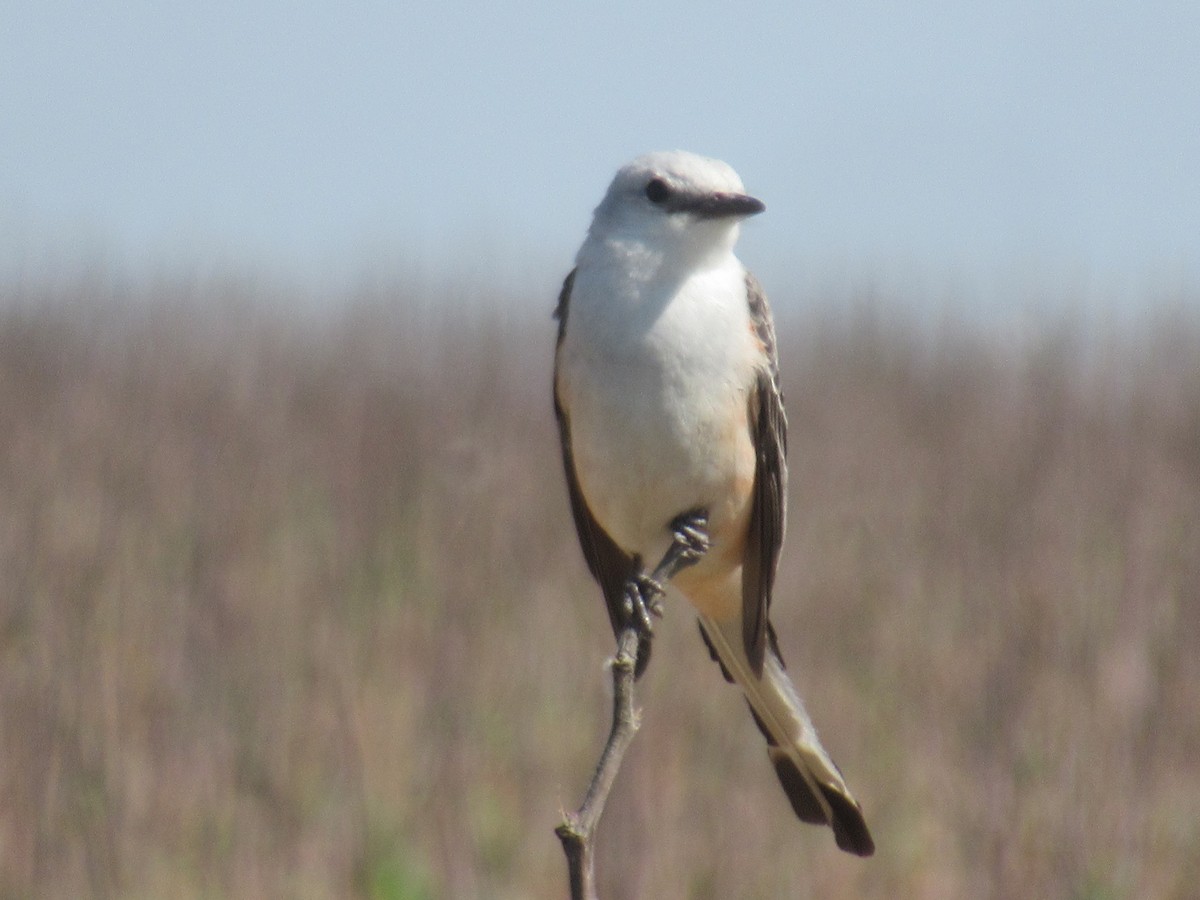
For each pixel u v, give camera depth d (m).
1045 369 25.02
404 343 26.66
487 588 16.02
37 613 14.23
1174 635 14.62
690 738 13.56
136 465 18.95
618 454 8.55
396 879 12.17
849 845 8.89
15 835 11.59
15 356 23.42
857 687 14.98
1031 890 11.38
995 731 12.78
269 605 15.44
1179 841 12.41
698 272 8.61
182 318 26.80
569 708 14.26
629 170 8.70
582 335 8.55
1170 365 26.30
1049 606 14.81
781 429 9.03
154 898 11.71
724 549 8.98
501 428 22.39
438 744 13.20
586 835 6.26
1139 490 19.28
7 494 16.89
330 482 19.25
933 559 17.17
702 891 11.48
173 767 12.69
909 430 23.08
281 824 12.51
